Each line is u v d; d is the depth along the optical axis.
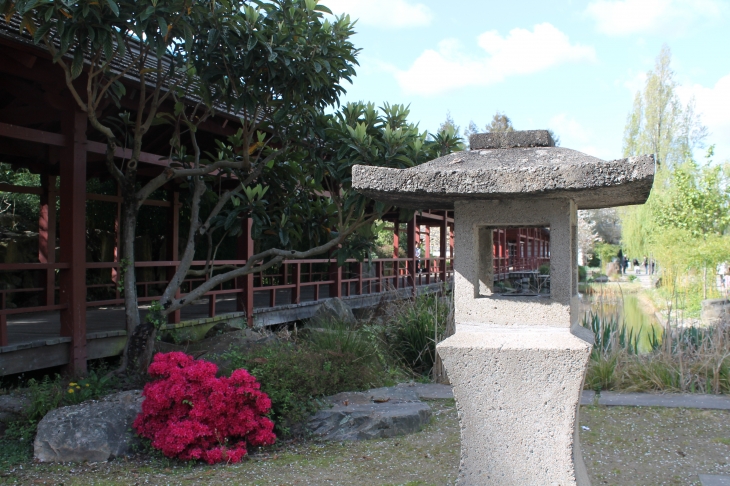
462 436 2.89
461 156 3.00
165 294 5.86
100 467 3.99
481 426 2.86
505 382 2.81
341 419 4.75
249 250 8.78
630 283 28.05
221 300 10.41
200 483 3.70
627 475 3.84
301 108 6.19
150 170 9.52
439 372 6.63
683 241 17.19
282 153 6.68
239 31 5.48
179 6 4.96
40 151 8.12
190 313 8.38
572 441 2.75
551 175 2.47
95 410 4.41
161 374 4.48
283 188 7.20
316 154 6.66
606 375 6.18
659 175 26.00
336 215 7.30
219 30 5.37
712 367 6.07
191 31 5.05
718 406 5.36
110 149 5.52
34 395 4.75
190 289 11.44
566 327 2.78
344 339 6.32
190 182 6.93
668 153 31.48
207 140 9.02
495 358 2.81
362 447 4.44
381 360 6.68
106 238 12.29
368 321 8.61
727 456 4.16
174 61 5.86
